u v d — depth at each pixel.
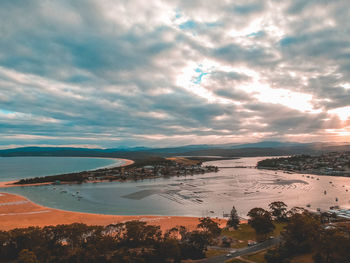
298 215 101.12
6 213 155.50
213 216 155.50
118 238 91.50
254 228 106.75
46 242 84.31
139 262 76.19
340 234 73.38
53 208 175.00
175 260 79.88
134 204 191.38
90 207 181.00
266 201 198.75
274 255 75.69
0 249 80.00
